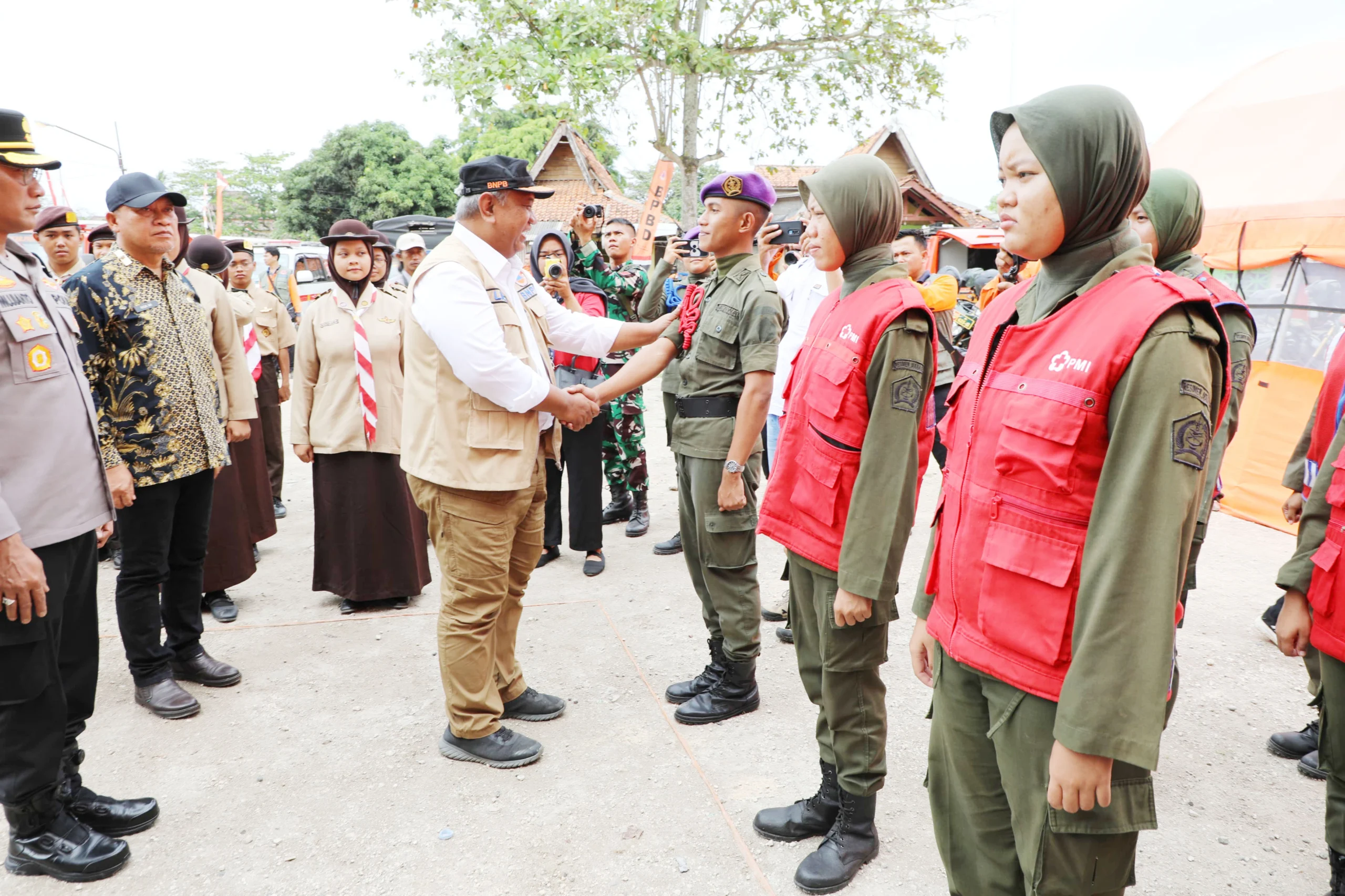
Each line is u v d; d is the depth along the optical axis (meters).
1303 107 5.54
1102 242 1.29
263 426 5.49
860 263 2.09
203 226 43.03
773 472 2.26
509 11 10.71
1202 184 5.88
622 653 3.51
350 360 3.76
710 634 3.09
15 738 2.09
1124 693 1.15
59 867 2.16
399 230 16.91
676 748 2.78
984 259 17.20
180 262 3.74
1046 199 1.26
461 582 2.61
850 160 2.08
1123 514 1.16
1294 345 5.17
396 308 3.84
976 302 7.43
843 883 2.10
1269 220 5.22
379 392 3.78
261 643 3.61
